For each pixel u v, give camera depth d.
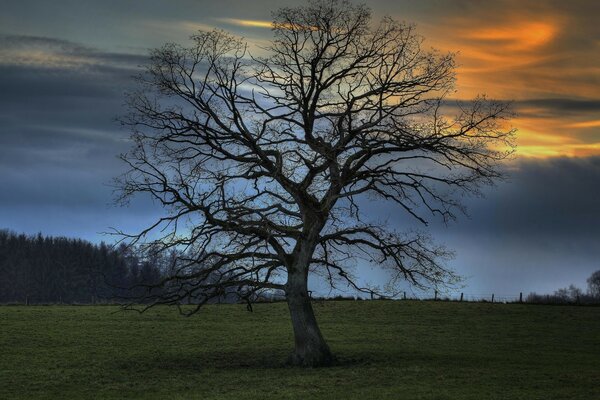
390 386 33.53
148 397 33.00
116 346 49.00
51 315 63.59
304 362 39.59
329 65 38.06
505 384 33.88
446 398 30.58
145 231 36.81
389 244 38.84
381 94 38.09
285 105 38.81
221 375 37.91
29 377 38.28
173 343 50.47
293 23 38.06
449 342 51.00
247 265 38.59
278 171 37.78
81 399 32.91
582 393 31.45
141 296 37.47
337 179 38.50
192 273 37.97
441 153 37.97
